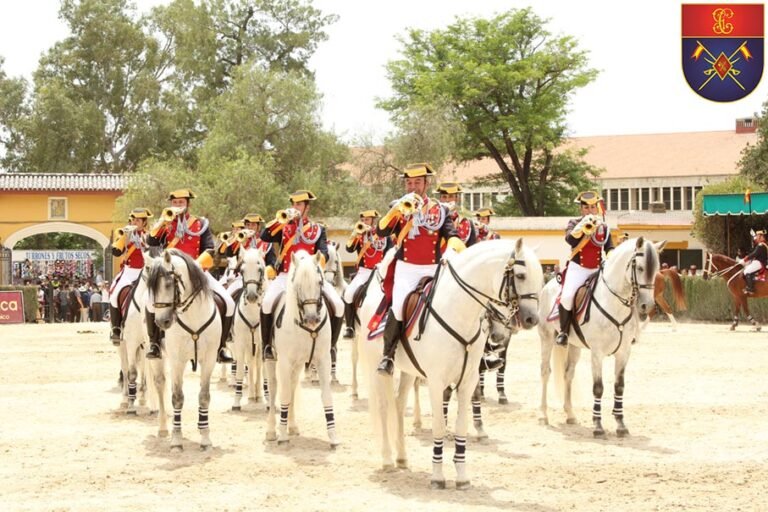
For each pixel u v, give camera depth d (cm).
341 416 1522
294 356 1266
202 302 1242
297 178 5322
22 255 5428
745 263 3161
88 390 1880
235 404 1585
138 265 1627
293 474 1107
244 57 7331
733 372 2030
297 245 1342
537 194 6900
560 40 6425
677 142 8450
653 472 1098
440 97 6097
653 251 1273
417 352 1040
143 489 1038
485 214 1819
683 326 3409
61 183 5366
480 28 6544
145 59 7144
